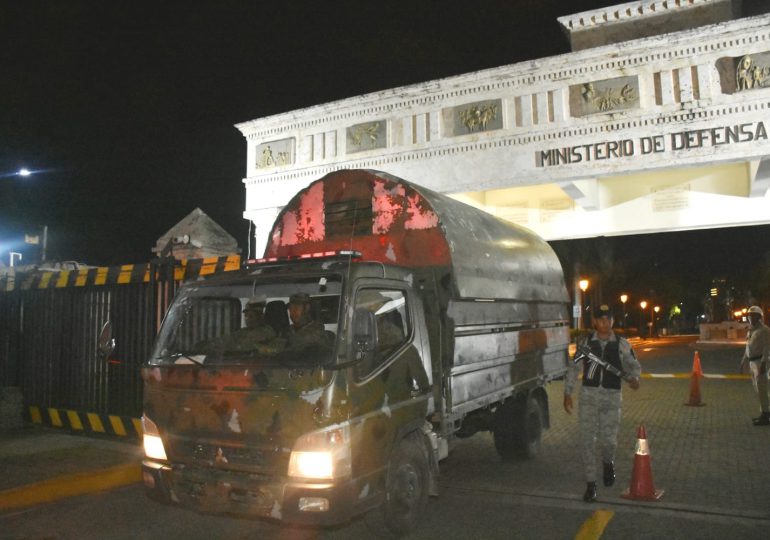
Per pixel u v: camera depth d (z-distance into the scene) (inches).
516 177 457.4
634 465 239.3
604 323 246.8
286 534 207.6
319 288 191.3
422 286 227.3
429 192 252.1
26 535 206.5
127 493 255.8
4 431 343.3
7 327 381.1
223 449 176.2
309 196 269.7
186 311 211.3
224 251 468.8
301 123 547.8
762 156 390.9
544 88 453.4
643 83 425.4
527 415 297.4
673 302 2608.3
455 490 253.0
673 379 661.3
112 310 334.3
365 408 178.4
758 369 379.6
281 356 180.7
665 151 414.9
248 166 575.2
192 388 183.8
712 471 274.4
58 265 608.7
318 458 164.1
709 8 456.4
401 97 501.7
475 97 476.4
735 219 478.3
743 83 398.0
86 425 334.3
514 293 285.4
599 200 518.3
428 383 213.0
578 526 208.1
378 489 179.8
